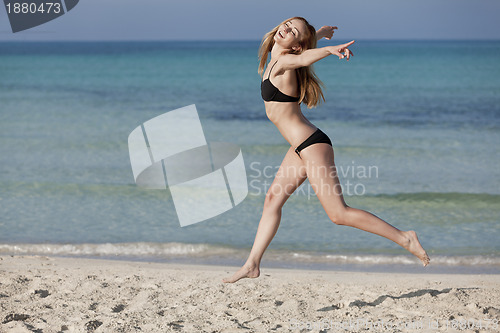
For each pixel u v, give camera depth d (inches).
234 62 2378.2
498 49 4426.7
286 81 143.9
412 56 3006.9
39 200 363.3
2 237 286.5
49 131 658.2
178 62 2404.0
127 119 774.5
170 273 211.0
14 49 4980.3
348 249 275.9
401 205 361.7
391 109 915.4
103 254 264.7
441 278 208.8
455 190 394.3
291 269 237.3
